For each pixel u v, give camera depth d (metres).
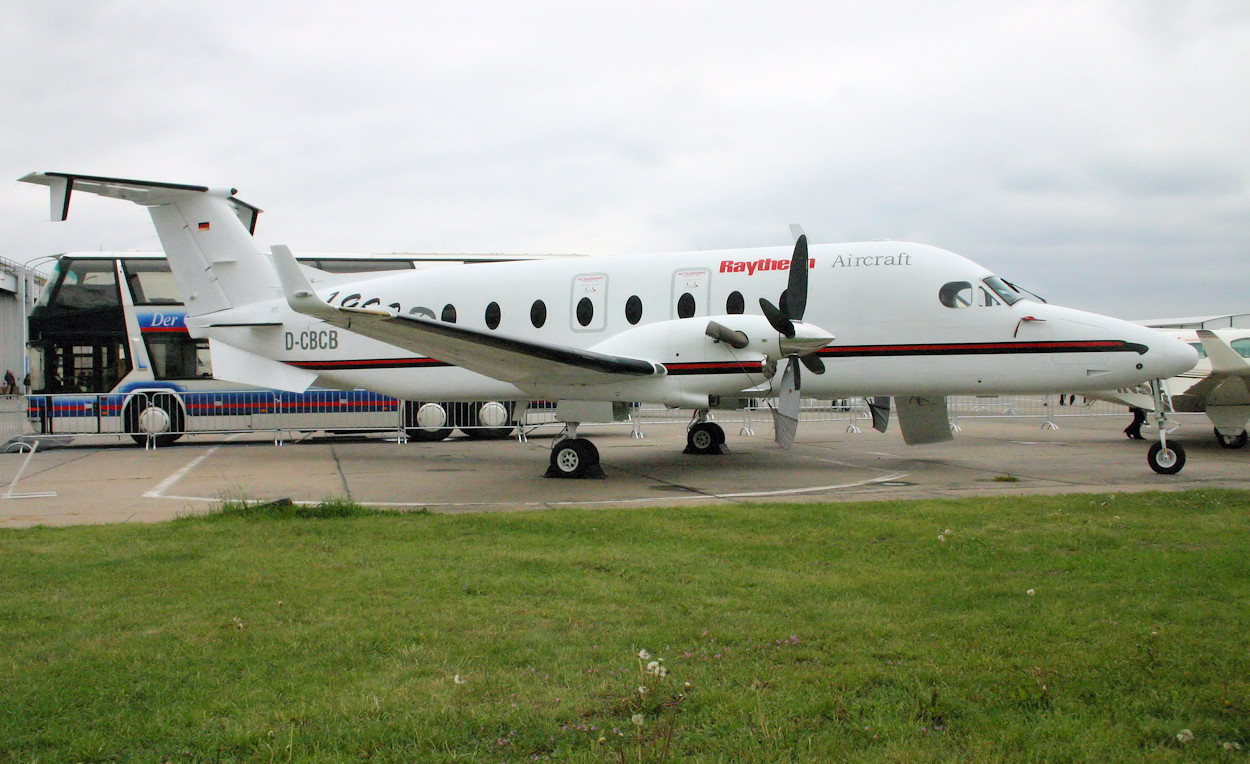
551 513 7.93
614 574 5.61
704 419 14.80
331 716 3.37
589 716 3.37
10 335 45.62
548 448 17.03
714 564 5.86
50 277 17.66
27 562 5.97
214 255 15.01
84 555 6.21
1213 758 2.96
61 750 3.12
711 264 12.56
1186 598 4.77
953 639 4.18
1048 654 3.93
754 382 10.87
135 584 5.38
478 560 6.01
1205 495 8.20
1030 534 6.65
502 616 4.69
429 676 3.81
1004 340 11.49
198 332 15.09
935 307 11.73
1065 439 17.73
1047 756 3.01
